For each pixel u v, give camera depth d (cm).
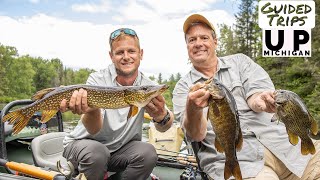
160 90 107
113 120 123
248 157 116
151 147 123
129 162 121
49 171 111
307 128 95
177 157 165
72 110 103
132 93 104
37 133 186
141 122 129
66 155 124
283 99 93
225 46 1559
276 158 120
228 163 95
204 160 121
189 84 130
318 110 541
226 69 131
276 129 121
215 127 93
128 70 124
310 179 120
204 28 131
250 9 1495
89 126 114
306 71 661
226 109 92
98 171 117
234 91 126
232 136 94
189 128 110
